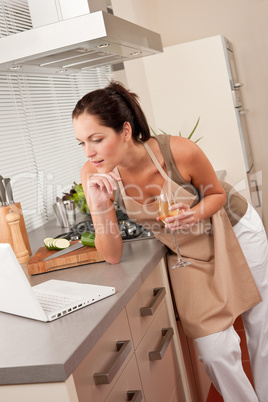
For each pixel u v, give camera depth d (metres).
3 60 2.01
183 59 4.15
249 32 4.89
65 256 1.99
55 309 1.49
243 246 2.19
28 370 1.19
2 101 2.77
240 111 4.23
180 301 2.06
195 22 5.00
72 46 1.97
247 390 2.03
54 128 3.46
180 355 2.18
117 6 3.95
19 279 1.42
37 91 3.27
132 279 1.69
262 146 5.01
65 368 1.17
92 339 1.31
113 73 4.11
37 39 1.96
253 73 4.94
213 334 1.97
